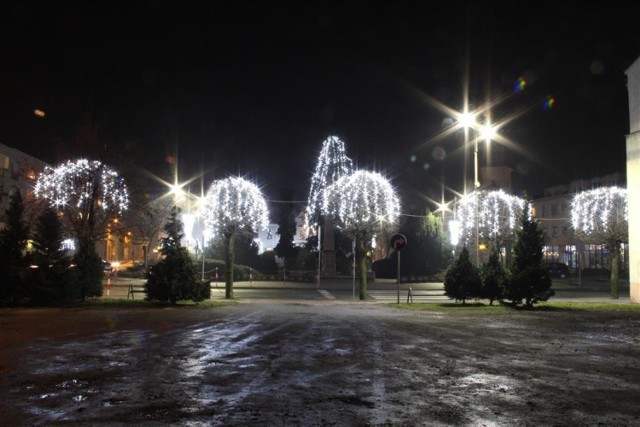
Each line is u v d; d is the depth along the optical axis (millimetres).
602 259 62438
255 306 21797
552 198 71875
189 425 5992
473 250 42625
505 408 6770
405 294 32812
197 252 43844
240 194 26047
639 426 6109
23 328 13859
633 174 24391
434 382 8133
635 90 24438
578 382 8195
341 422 6148
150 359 9727
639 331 14289
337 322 15930
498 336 13164
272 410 6582
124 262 66500
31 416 6285
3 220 25375
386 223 27125
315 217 44156
